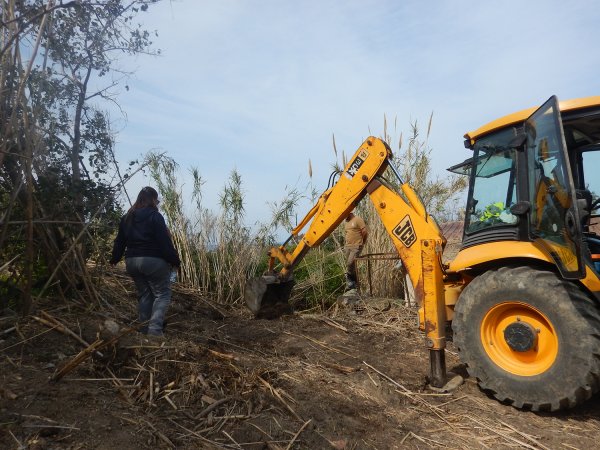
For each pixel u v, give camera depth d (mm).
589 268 3857
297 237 7082
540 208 4074
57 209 4578
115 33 4820
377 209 5352
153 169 7258
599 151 5133
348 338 5926
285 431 3188
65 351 3719
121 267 6969
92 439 2680
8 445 2508
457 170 5898
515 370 4070
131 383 3412
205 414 3207
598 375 3643
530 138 4289
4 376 3146
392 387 4352
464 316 4332
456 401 4176
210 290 7633
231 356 4105
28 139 3984
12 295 4309
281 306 6820
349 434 3346
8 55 4000
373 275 7934
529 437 3549
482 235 4660
